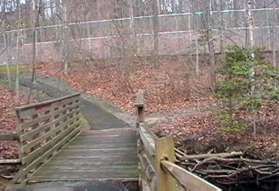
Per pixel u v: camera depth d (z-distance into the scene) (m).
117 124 15.90
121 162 8.92
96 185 7.38
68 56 25.80
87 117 17.20
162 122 15.59
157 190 4.02
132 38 24.31
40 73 25.14
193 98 18.94
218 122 14.59
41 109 9.10
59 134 10.59
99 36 25.83
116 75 22.83
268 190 11.79
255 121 14.34
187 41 24.17
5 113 15.71
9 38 25.19
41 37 27.69
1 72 25.42
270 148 12.79
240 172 11.45
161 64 23.45
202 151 12.95
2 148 10.34
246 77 14.02
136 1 28.50
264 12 23.64
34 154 8.42
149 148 5.01
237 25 23.86
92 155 9.76
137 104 11.05
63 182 7.55
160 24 24.92
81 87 22.41
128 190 7.38
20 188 7.40
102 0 28.06
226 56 14.92
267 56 21.50
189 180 2.97
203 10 23.69
